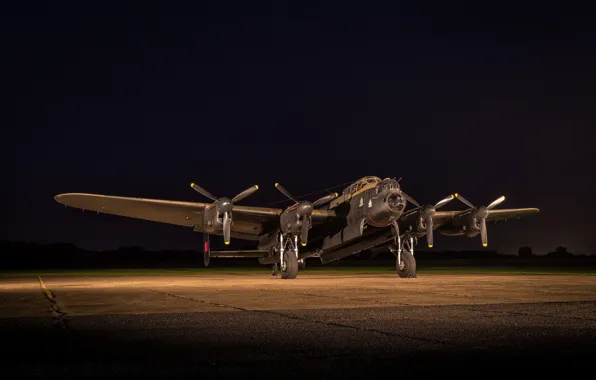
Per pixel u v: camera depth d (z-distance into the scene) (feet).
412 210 88.22
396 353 22.82
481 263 220.64
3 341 26.30
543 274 106.63
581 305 40.37
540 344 24.53
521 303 41.98
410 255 88.94
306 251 97.14
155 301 45.47
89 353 23.39
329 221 87.35
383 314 35.29
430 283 71.31
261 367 20.67
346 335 27.20
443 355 22.40
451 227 98.58
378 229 86.53
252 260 296.30
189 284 73.15
